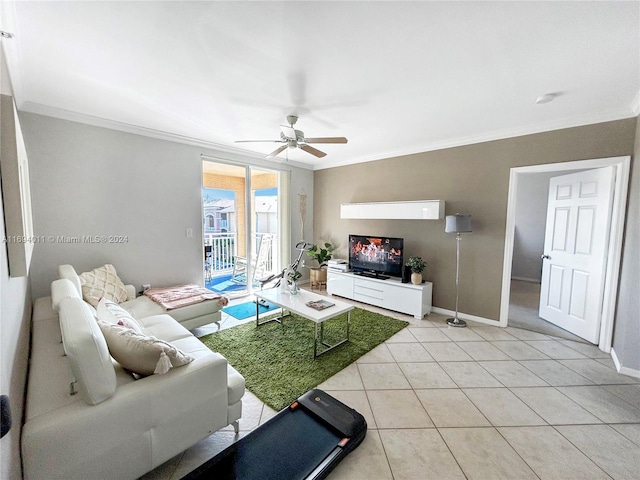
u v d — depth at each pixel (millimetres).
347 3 1362
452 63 1891
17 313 1485
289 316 3740
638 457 1576
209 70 2002
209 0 1346
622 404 2020
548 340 3064
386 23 1506
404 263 4285
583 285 3109
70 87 2275
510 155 3273
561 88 2219
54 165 2770
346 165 5043
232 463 1357
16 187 1188
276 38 1642
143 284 3428
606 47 1685
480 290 3576
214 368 1538
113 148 3121
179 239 3715
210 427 1545
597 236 2947
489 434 1738
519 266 6176
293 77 2090
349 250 4664
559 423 1830
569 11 1402
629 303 2391
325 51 1767
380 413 1912
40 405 1191
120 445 1237
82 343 1163
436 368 2486
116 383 1298
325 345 2896
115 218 3176
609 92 2275
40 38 1636
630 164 2607
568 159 2908
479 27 1533
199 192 3896
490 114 2789
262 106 2629
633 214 2500
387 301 4004
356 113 2783
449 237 3811
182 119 2998
